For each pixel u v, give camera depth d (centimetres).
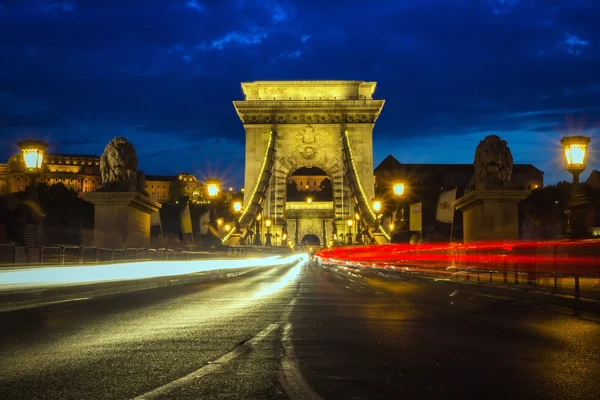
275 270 5509
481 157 3152
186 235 5562
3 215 2480
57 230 3972
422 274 3972
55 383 760
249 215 10494
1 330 1253
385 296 2256
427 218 9069
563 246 2297
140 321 1412
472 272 3155
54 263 2580
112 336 1166
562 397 696
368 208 10281
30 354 966
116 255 3144
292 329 1273
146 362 900
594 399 688
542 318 1502
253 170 11550
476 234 3170
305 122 11681
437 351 1001
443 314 1593
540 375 815
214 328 1286
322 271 5212
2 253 2267
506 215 3034
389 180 18588
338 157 11612
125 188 3384
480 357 946
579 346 1059
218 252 6247
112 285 2484
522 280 2602
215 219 9044
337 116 11681
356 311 1672
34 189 2420
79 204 10312
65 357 941
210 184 4512
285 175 11569
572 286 2255
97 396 692
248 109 11575
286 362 898
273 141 11531
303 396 692
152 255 3716
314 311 1669
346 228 11419
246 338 1141
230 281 3472
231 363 889
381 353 980
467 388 738
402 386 747
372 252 7344
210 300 2048
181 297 2184
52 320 1430
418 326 1334
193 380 775
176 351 995
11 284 2141
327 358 935
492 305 1866
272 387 737
